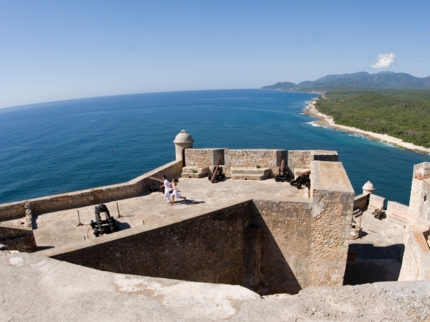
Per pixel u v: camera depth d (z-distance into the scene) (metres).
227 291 3.34
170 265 7.58
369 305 3.06
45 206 10.70
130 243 6.89
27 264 3.88
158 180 12.29
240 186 12.55
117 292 3.37
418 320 2.94
